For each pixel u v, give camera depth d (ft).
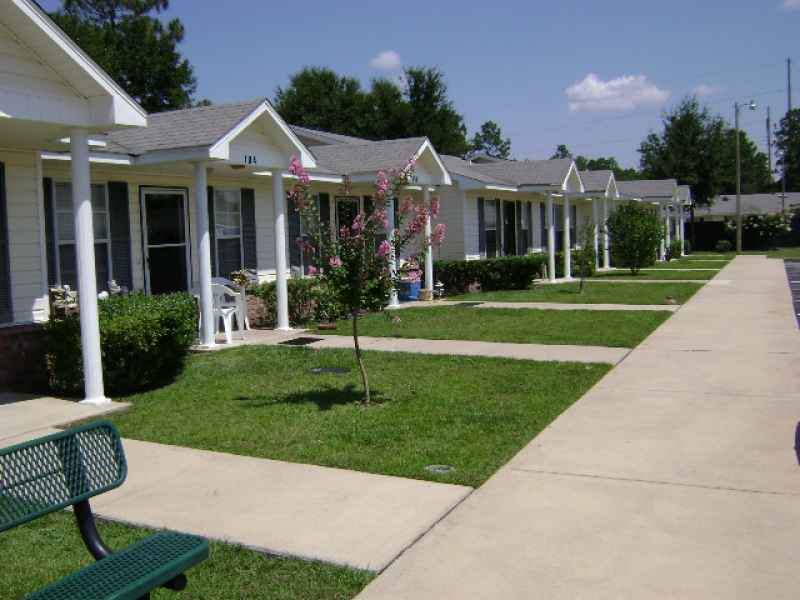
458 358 34.40
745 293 63.00
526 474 18.58
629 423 22.99
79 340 27.73
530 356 34.68
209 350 37.06
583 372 30.76
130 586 10.07
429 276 62.03
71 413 25.53
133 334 27.61
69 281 37.70
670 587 12.77
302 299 49.03
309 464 19.67
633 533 14.98
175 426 23.65
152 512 16.71
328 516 16.17
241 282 44.21
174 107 134.00
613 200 108.68
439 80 166.20
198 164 36.78
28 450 11.24
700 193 170.71
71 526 16.20
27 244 30.71
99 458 12.46
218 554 14.44
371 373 31.32
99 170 38.81
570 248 93.66
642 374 30.22
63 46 24.06
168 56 131.85
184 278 44.57
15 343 29.17
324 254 25.68
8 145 29.63
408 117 161.68
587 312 51.13
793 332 40.27
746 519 15.53
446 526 15.51
